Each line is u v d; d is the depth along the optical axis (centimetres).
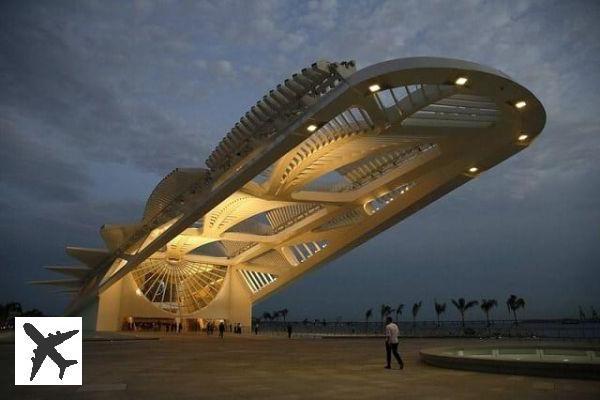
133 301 3716
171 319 3944
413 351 1590
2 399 654
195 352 1561
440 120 1541
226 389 733
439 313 6244
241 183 1781
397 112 1406
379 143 1753
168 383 805
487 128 1658
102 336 2555
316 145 1723
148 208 2573
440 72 1205
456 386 745
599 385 727
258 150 1677
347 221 2753
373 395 672
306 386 763
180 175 2109
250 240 3148
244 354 1471
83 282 4012
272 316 9194
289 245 3259
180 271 3903
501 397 641
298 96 1370
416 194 2253
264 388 743
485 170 1942
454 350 1297
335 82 1304
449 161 1936
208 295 4172
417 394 676
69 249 3238
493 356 1338
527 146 1722
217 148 1809
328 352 1552
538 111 1445
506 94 1341
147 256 2745
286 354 1469
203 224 3022
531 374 836
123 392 709
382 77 1207
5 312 7062
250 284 3991
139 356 1395
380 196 2377
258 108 1502
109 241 3122
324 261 3127
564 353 1319
